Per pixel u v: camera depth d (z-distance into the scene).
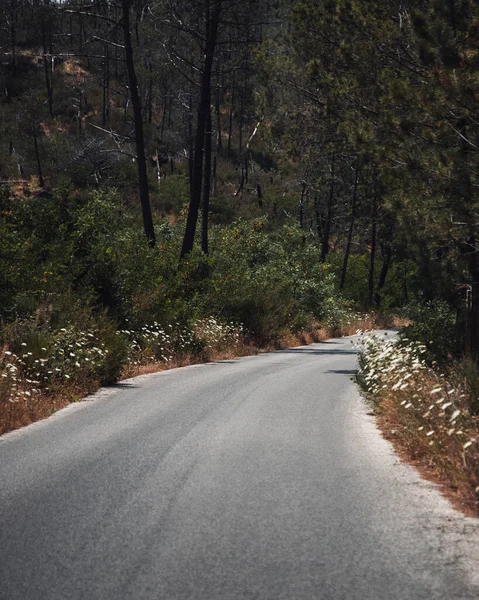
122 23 26.95
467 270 15.00
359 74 16.48
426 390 9.37
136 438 8.80
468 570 4.37
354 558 4.57
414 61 16.11
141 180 26.80
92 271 19.23
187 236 27.92
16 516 5.48
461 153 12.39
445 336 16.75
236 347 24.34
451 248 14.93
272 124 22.53
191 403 11.94
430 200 12.80
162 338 19.92
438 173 12.48
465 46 12.30
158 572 4.31
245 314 27.67
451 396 8.62
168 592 4.01
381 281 56.31
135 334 19.47
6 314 15.24
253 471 7.08
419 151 13.39
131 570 4.34
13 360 12.45
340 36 17.81
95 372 13.98
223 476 6.86
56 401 11.70
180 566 4.41
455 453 6.99
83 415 10.69
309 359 22.27
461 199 12.36
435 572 4.33
